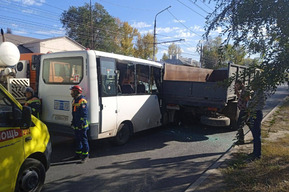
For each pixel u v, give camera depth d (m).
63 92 5.61
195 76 10.07
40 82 6.06
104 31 53.66
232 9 2.95
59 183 4.19
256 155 5.12
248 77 2.74
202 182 4.07
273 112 11.20
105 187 4.08
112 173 4.65
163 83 7.98
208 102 7.02
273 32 2.74
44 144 3.81
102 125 5.51
